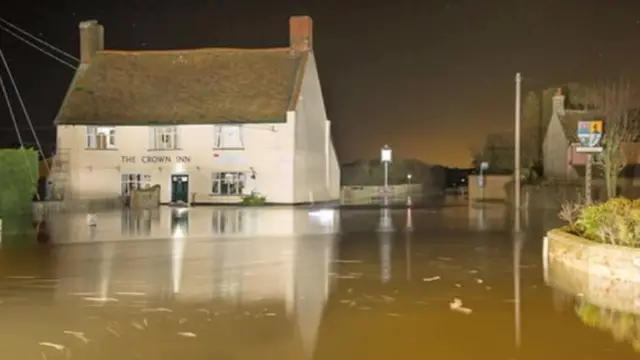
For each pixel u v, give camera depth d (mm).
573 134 48594
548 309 11180
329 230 26047
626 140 43188
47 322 10352
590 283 13609
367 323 10227
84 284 13633
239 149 44438
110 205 43125
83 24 49250
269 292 12734
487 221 30125
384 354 8578
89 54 49219
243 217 33469
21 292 12781
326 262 16844
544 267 15859
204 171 44750
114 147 45656
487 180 49656
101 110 46000
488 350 8742
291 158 43812
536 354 8547
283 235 24016
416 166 67000
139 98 46781
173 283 13734
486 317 10617
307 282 13844
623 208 15320
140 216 34094
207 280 14094
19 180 34594
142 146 45438
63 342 9195
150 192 42625
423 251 19094
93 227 27469
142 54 49344
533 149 57250
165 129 45375
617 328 9852
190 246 20500
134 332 9711
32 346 9000
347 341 9188
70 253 18766
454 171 70812
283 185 43906
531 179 47469
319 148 49375
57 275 14812
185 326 10047
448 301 11844
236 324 10164
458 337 9383
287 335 9516
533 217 32375
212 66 48219
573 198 39344
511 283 13664
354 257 17781
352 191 52875
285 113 43969
